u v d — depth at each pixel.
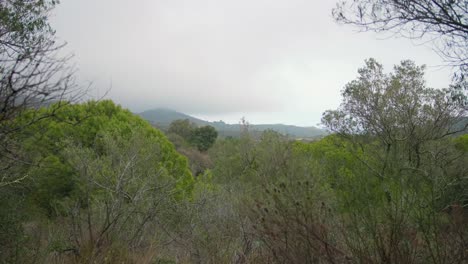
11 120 3.89
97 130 11.35
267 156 6.24
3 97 3.36
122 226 6.14
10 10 4.46
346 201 3.71
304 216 3.66
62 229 6.72
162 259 5.81
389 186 3.59
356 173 3.81
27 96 3.49
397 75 11.54
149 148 7.62
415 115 9.99
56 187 9.37
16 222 5.23
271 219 3.82
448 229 3.25
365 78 12.17
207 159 31.33
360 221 3.57
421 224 3.27
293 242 3.67
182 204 6.96
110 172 6.67
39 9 4.88
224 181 13.58
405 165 3.98
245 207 4.78
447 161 5.00
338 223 3.78
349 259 3.34
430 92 10.45
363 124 11.86
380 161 3.96
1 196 5.09
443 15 4.59
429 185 3.59
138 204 6.51
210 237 5.68
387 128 9.52
